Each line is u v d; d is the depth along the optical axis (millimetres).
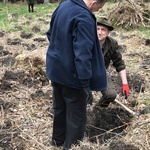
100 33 4043
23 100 5156
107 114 4598
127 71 6477
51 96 5266
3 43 8617
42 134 4246
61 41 3260
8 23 11781
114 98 4590
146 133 3912
